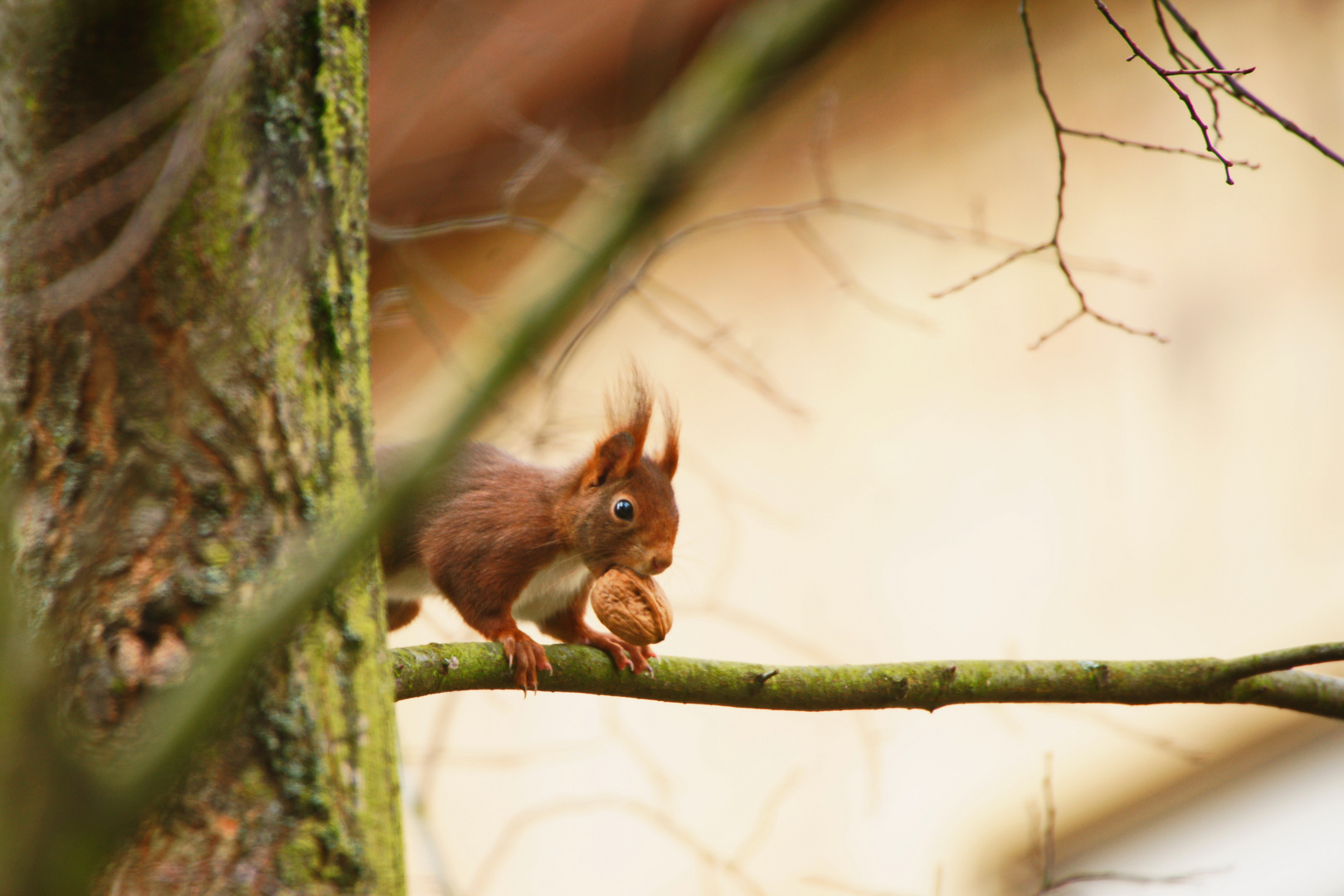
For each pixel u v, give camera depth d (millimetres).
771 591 14445
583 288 2559
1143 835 11703
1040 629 12875
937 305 13891
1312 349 11766
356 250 5379
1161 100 12750
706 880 13836
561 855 14969
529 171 10281
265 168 5059
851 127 14383
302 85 5191
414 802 8641
